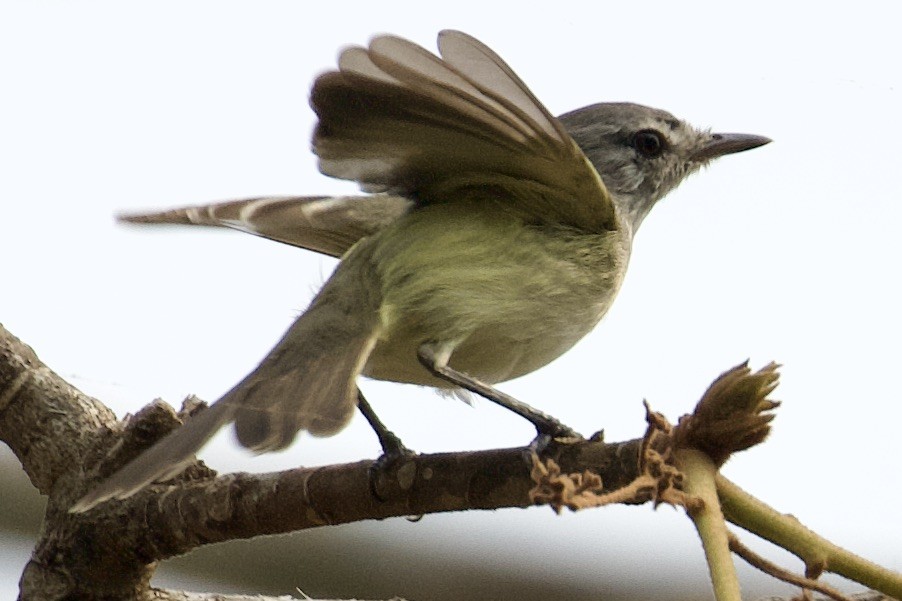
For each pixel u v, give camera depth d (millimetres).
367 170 2484
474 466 2457
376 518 2463
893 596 2436
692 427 2436
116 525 2471
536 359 2496
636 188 2537
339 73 2459
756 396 2434
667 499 2373
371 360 2492
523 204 2490
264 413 2463
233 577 2521
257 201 2510
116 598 2475
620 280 2498
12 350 2480
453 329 2484
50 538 2475
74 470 2475
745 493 2436
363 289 2486
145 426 2473
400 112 2467
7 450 2512
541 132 2471
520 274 2488
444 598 2527
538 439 2455
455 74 2457
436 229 2488
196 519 2469
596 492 2443
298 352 2479
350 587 2525
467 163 2482
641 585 2533
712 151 2541
